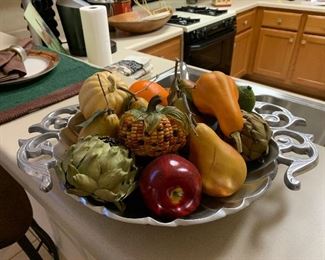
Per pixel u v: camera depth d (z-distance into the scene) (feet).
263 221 1.28
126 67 2.92
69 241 2.76
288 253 1.15
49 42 3.64
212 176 1.16
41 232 3.51
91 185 1.03
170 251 1.16
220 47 6.53
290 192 1.43
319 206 1.35
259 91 2.47
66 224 1.33
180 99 1.35
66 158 1.11
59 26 4.54
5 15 4.34
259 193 1.20
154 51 4.89
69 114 2.01
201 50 5.80
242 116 1.31
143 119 1.18
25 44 3.34
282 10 7.61
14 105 2.28
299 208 1.34
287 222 1.27
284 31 7.87
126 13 5.14
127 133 1.17
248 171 1.34
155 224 1.05
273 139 1.46
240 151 1.27
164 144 1.15
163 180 1.07
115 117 1.30
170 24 5.65
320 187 1.46
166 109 1.22
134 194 1.18
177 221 1.06
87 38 3.18
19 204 2.73
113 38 4.79
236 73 8.54
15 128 2.03
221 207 1.15
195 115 1.38
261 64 8.79
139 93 1.51
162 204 1.09
